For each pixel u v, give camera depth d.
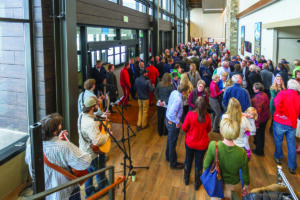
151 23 10.09
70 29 3.68
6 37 3.14
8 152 3.13
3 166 3.00
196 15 32.59
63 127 3.82
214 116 5.35
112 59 6.75
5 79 3.21
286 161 3.99
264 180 3.47
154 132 5.22
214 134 5.08
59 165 2.06
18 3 3.20
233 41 16.55
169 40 15.53
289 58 7.95
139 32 8.93
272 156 4.18
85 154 2.16
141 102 5.27
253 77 5.49
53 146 2.02
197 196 3.14
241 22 14.96
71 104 3.81
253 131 3.28
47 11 3.42
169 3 14.73
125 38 7.61
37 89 3.50
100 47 5.55
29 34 3.30
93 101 2.77
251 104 4.12
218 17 31.98
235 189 2.36
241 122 3.18
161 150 4.42
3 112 3.22
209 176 2.38
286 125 3.57
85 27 4.87
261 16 9.71
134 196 3.14
